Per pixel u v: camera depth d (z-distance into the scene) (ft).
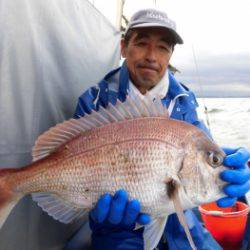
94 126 2.07
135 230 2.67
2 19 2.11
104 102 3.00
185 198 2.02
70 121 2.08
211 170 2.06
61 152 2.03
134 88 2.97
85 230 3.43
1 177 1.89
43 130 2.64
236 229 3.44
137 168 1.98
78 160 2.01
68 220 2.10
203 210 3.58
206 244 2.90
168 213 2.06
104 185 2.00
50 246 2.84
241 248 3.56
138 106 2.10
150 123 2.03
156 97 2.15
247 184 2.11
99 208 1.99
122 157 1.98
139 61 2.91
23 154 2.35
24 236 2.44
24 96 2.37
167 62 2.98
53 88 2.83
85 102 2.94
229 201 2.12
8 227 2.25
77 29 3.38
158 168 1.98
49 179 1.99
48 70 2.74
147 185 1.98
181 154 2.00
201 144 2.06
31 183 1.95
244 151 2.17
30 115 2.44
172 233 2.76
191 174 2.01
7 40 2.17
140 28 2.86
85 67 3.67
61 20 2.97
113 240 2.64
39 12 2.56
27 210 2.47
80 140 2.03
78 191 2.02
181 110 3.00
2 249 2.21
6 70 2.17
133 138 1.99
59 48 2.95
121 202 1.97
